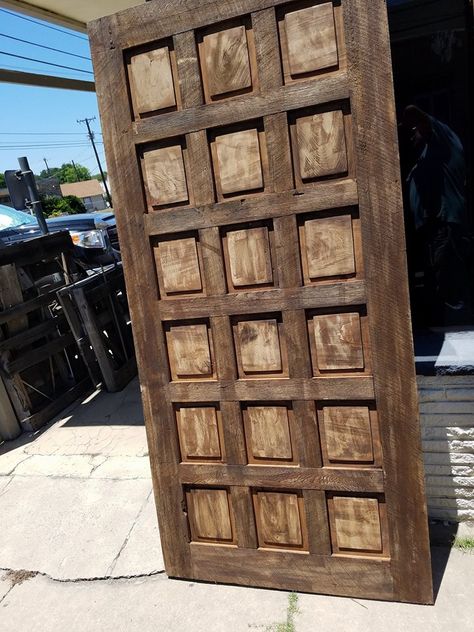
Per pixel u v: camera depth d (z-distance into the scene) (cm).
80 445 396
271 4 191
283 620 218
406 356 201
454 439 246
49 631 233
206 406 232
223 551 240
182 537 246
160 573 257
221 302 219
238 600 233
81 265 563
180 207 218
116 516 304
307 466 221
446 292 260
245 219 209
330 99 192
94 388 507
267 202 205
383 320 201
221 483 235
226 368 224
